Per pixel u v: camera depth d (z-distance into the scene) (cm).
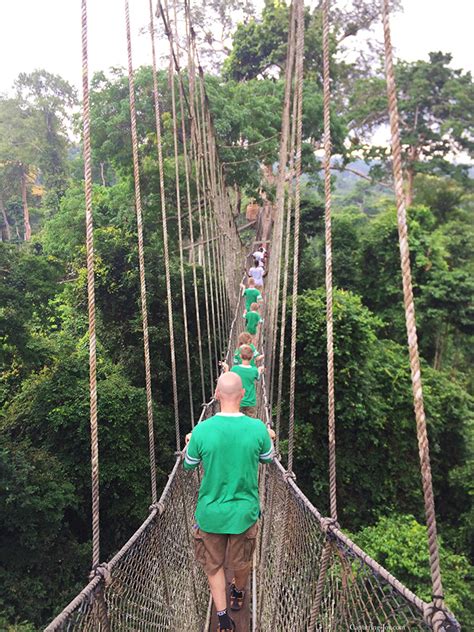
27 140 3619
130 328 1501
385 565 970
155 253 1517
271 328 819
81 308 1555
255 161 1647
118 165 1537
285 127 774
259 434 232
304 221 2020
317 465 1343
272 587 293
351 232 2033
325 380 1370
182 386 1482
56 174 3597
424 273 1770
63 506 991
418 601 129
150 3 444
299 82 397
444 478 1420
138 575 221
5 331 1112
